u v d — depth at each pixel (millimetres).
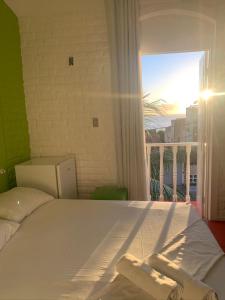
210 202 2723
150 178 3254
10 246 1475
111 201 2119
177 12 2510
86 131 2844
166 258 1192
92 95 2770
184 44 2562
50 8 2611
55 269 1240
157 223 1655
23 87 2850
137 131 2643
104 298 1019
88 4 2566
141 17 2555
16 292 1094
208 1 2445
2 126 2441
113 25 2518
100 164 2879
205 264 1198
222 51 2465
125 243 1442
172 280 1005
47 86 2824
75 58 2730
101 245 1437
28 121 2922
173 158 3135
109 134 2809
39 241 1519
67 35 2705
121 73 2580
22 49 2797
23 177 2512
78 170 2928
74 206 2047
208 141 2689
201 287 952
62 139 2900
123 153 2701
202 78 2781
